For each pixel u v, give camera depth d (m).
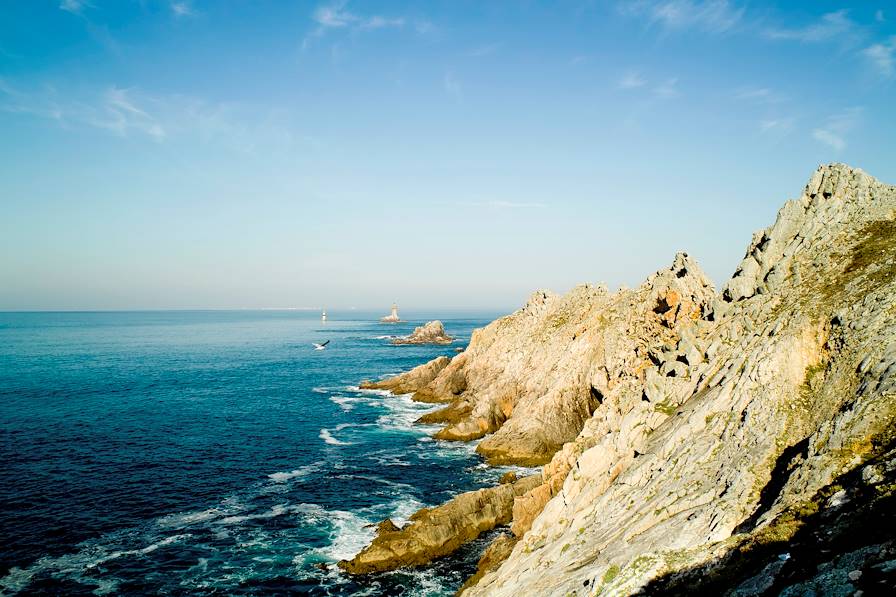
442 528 40.41
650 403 37.56
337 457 61.59
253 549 39.94
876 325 26.23
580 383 66.56
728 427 28.30
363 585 35.47
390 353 181.38
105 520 44.12
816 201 40.53
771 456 24.50
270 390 104.69
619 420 41.91
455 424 71.19
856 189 38.94
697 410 31.25
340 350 192.12
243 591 34.69
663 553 21.81
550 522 33.94
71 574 36.12
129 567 37.16
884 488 17.28
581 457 35.88
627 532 25.41
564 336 76.56
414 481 54.03
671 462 28.88
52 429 70.50
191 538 41.44
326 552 39.59
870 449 20.22
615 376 59.66
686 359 39.44
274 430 73.31
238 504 47.94
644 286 72.50
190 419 78.50
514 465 58.94
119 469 55.88
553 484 40.34
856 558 14.90
